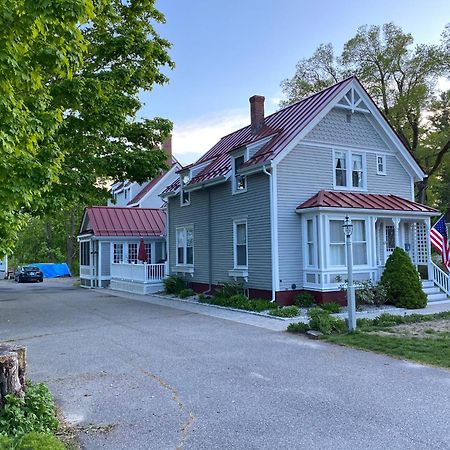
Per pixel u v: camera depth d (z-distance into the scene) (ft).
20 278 116.37
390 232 59.00
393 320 37.70
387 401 18.89
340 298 49.08
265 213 51.52
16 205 19.65
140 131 54.49
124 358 27.40
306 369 24.30
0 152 16.97
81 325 40.37
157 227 93.40
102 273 88.84
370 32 97.76
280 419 17.10
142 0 50.34
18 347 17.43
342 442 14.89
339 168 55.88
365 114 58.29
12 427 14.93
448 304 50.72
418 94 93.25
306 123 51.93
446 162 101.55
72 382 22.45
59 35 17.07
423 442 14.78
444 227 53.93
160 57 52.29
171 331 36.65
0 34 15.43
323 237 48.91
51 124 21.72
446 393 19.83
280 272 49.93
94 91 39.68
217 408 18.44
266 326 38.47
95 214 91.15
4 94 16.16
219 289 59.82
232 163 57.98
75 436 15.81
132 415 17.80
